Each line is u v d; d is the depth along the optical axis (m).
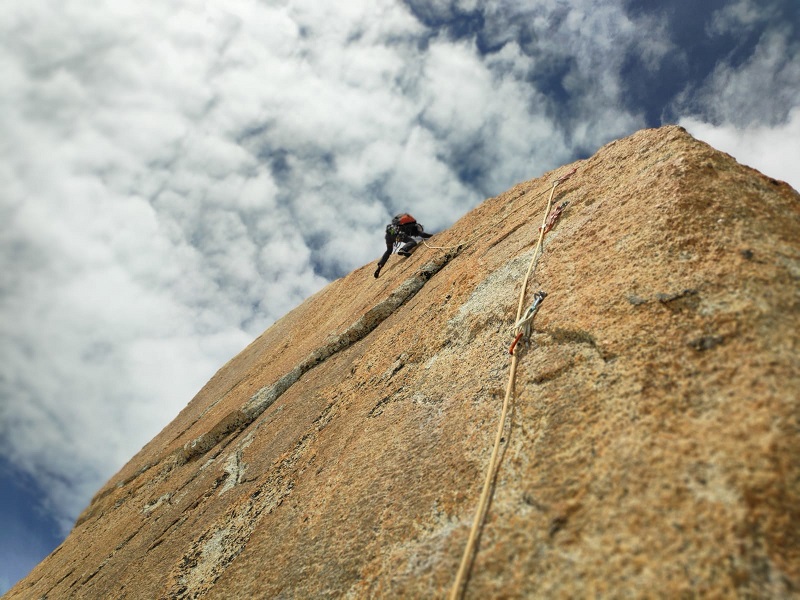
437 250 9.77
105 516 11.70
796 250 3.44
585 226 5.15
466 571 2.95
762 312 3.08
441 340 5.73
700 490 2.50
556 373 3.81
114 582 7.03
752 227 3.68
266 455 7.07
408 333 6.68
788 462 2.39
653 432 2.90
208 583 5.15
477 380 4.55
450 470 3.82
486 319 5.27
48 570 11.18
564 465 3.12
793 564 2.13
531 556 2.78
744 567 2.17
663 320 3.47
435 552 3.27
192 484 8.51
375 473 4.51
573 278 4.58
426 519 3.60
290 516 5.07
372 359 7.01
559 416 3.47
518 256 5.92
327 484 5.01
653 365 3.26
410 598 3.11
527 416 3.68
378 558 3.62
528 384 3.93
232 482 7.18
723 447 2.59
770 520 2.26
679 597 2.21
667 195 4.38
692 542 2.35
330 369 8.36
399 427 4.88
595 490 2.85
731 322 3.14
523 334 4.43
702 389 2.94
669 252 3.91
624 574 2.41
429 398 4.95
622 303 3.83
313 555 4.20
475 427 4.03
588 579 2.49
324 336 11.17
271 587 4.26
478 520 3.18
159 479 10.95
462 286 6.45
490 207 9.59
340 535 4.14
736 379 2.85
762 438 2.51
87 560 9.12
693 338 3.23
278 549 4.70
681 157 4.65
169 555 6.41
